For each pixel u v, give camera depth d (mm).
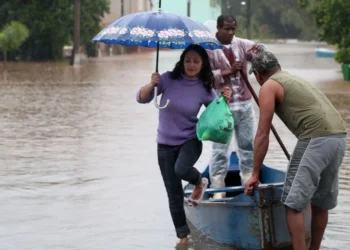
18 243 9867
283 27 134625
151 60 67312
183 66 9688
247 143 11461
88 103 27828
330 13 39938
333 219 11062
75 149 17266
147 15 9492
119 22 9641
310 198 8445
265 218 9117
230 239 9695
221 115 9375
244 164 11562
